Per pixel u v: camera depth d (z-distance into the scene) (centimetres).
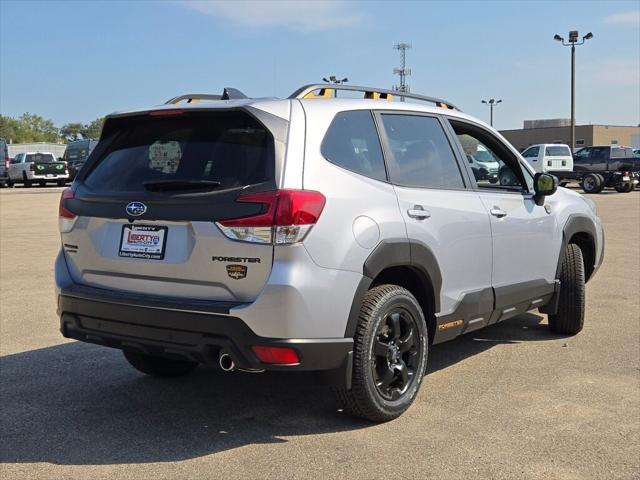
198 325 370
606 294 812
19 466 371
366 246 395
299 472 361
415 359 440
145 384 507
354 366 397
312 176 381
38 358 572
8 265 1045
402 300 421
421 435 407
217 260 369
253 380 515
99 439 407
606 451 385
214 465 371
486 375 520
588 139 7756
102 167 435
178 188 388
